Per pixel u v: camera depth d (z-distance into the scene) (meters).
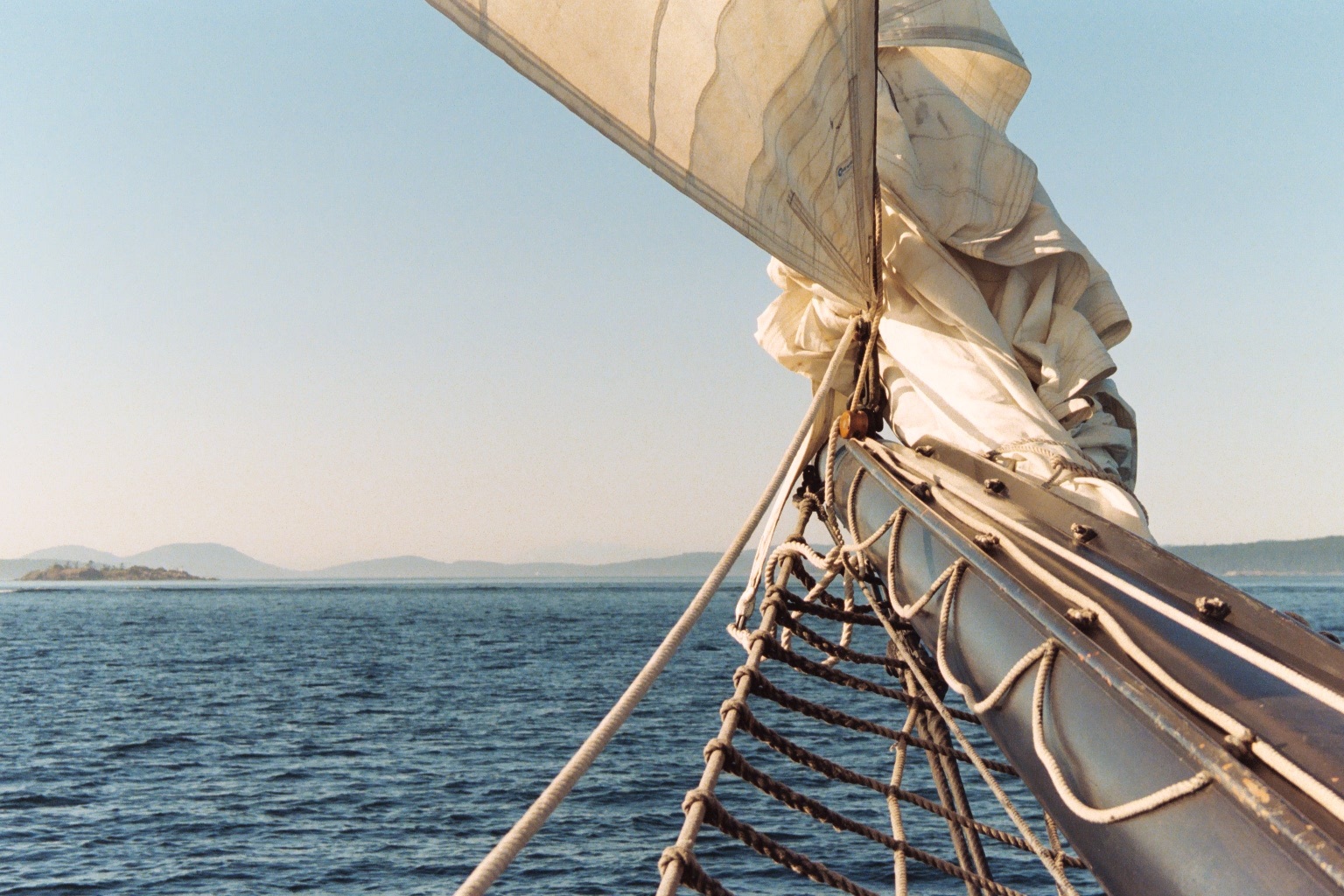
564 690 46.50
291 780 26.47
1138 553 3.13
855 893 3.10
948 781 5.01
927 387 4.97
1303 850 1.73
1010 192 5.29
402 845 20.17
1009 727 2.99
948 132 5.32
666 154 3.86
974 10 5.82
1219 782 2.00
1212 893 1.96
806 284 5.78
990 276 5.34
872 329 5.08
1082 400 5.01
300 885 17.70
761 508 4.12
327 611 142.50
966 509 3.83
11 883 17.70
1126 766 2.36
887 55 5.60
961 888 16.58
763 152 4.04
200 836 20.94
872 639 50.38
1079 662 2.69
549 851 19.39
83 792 25.19
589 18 3.52
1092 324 5.44
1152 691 2.32
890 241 5.22
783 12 3.74
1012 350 5.18
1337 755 2.01
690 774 25.97
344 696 44.50
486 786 25.59
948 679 3.45
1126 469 5.47
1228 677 2.39
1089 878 16.83
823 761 4.08
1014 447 4.57
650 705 39.50
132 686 49.34
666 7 3.55
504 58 3.56
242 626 104.81
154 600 191.50
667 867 2.80
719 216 4.09
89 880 17.89
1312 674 2.40
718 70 3.74
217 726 36.12
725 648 70.38
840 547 4.93
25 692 46.56
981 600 3.41
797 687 39.50
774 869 17.73
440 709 40.09
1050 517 3.63
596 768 27.03
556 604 166.75
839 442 5.35
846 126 4.27
